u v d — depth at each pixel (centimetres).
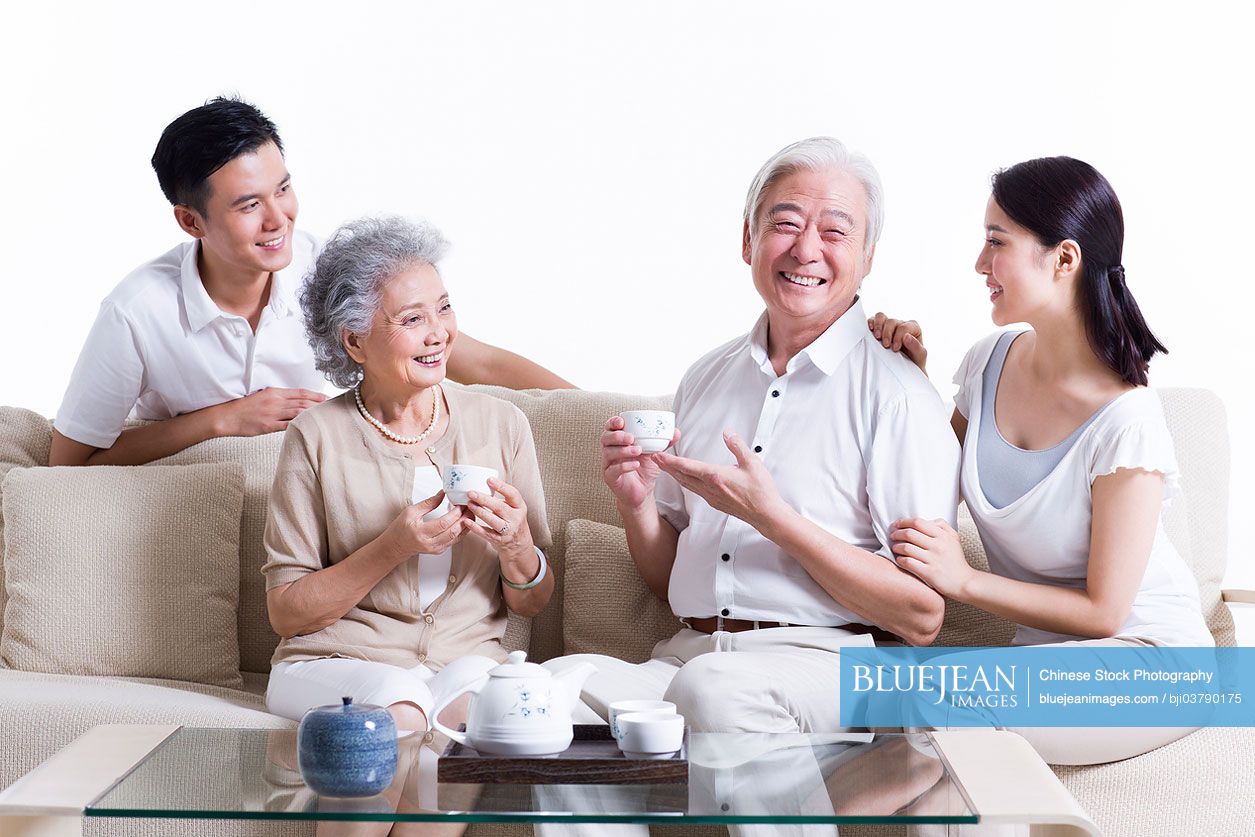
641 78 385
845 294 225
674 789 156
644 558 242
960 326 371
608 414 271
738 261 383
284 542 227
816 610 219
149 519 256
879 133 377
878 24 378
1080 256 212
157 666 250
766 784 157
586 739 172
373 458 231
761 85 383
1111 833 205
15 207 368
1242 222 362
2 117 368
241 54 378
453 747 166
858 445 223
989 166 372
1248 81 362
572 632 253
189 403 282
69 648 247
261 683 260
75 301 368
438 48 384
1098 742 201
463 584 232
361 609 229
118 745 175
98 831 195
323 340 231
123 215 369
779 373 234
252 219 266
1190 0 365
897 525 216
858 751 171
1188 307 363
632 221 385
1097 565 208
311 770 153
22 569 252
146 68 372
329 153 382
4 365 367
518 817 146
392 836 175
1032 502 214
